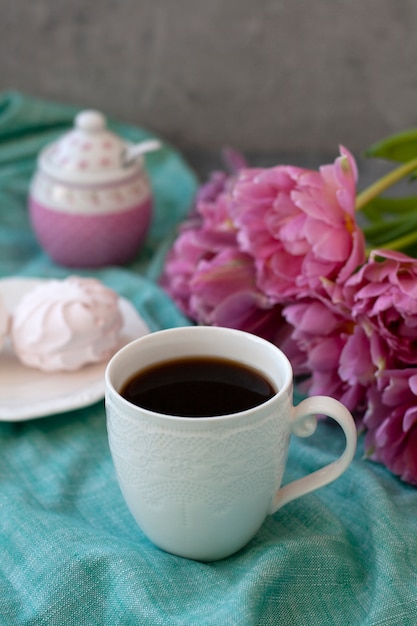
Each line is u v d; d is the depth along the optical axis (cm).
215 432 48
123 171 80
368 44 90
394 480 58
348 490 57
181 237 68
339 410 50
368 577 52
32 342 64
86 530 54
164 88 96
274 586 51
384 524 53
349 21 89
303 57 92
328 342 57
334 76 92
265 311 61
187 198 90
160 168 93
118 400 49
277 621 50
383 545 52
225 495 49
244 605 49
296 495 52
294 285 59
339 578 52
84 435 62
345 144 95
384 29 89
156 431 48
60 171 79
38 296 65
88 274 79
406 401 55
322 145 96
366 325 55
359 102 93
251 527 52
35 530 53
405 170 63
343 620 50
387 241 65
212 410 50
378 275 55
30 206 82
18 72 97
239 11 91
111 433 50
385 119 93
